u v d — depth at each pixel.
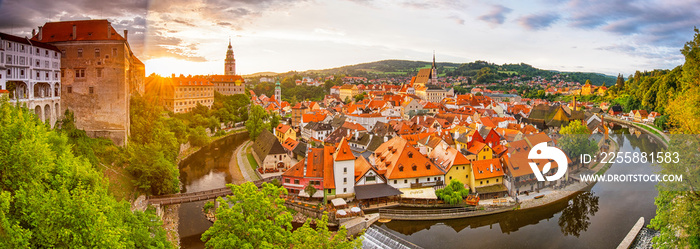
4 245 30.48
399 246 67.06
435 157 99.75
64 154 48.25
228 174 116.00
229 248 39.94
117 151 93.31
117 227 39.12
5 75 79.19
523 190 89.94
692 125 47.50
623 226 73.44
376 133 157.88
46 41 99.06
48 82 93.31
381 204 85.00
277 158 118.19
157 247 45.06
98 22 99.62
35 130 43.12
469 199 83.94
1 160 37.47
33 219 34.84
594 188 86.50
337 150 85.94
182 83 187.25
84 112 100.50
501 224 79.00
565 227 75.56
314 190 85.00
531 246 68.81
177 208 85.12
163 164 83.19
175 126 139.25
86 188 43.50
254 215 43.25
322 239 39.81
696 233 43.06
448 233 75.12
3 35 79.44
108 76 100.00
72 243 34.78
